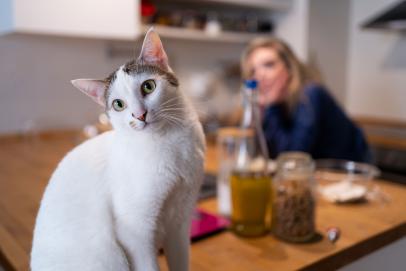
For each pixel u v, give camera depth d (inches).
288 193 28.7
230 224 31.7
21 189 41.1
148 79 22.5
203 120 69.9
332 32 99.7
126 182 20.7
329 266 26.2
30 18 56.8
